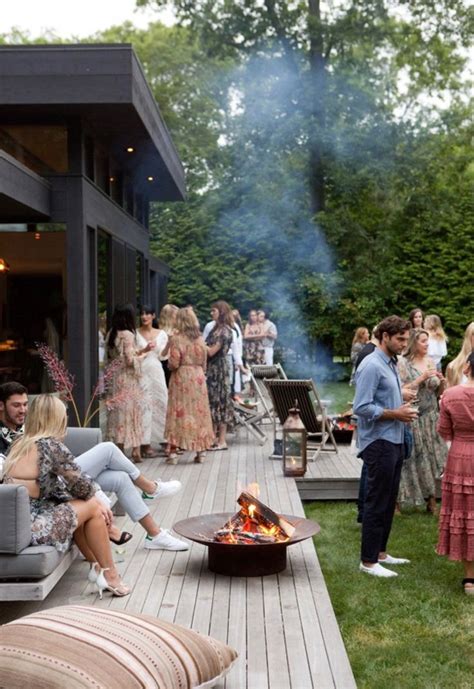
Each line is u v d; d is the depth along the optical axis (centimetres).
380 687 449
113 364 937
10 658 360
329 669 407
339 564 663
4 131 988
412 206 2441
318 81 2394
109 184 1215
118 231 1274
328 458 999
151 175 1495
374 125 2386
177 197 1780
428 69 2523
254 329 1595
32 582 456
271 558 553
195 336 955
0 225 984
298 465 890
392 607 571
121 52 918
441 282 2294
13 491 454
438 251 2330
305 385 946
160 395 1050
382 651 500
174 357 950
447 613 562
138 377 944
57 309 988
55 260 988
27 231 986
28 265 988
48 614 394
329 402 1066
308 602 501
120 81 921
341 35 2353
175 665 371
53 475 497
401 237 2406
